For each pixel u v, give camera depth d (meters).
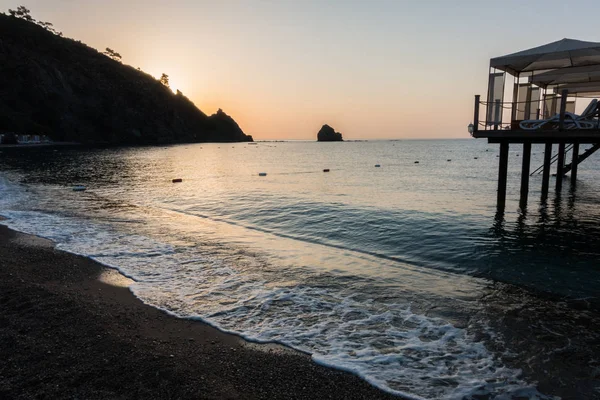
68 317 5.90
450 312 6.43
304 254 9.80
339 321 6.07
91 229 12.27
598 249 10.32
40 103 91.50
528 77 14.97
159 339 5.38
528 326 5.93
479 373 4.70
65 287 7.27
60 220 13.65
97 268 8.45
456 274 8.40
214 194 20.88
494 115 13.14
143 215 14.99
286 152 90.62
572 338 5.55
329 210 15.45
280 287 7.49
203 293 7.15
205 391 4.21
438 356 5.07
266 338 5.49
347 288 7.48
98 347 5.06
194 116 157.25
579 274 8.41
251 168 41.94
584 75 14.11
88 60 121.12
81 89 104.94
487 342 5.44
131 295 7.00
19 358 4.75
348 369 4.71
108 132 107.06
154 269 8.48
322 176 32.47
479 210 15.41
